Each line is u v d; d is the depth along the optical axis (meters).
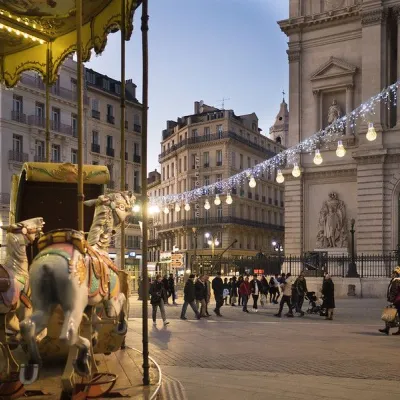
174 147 82.38
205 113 79.69
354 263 34.16
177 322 20.11
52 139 47.88
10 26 12.57
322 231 42.50
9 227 6.98
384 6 40.41
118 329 7.92
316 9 44.16
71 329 5.62
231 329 17.62
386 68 40.47
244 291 25.39
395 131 39.25
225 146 74.75
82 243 6.22
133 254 53.62
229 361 11.55
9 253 6.91
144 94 8.10
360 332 16.70
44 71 13.64
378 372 10.28
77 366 5.96
